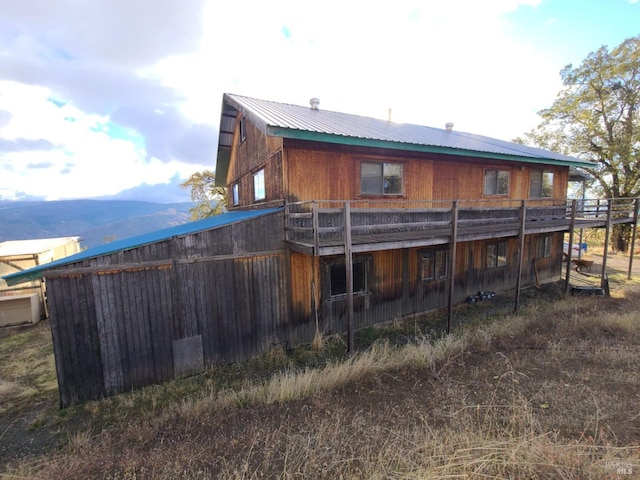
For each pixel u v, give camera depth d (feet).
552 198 41.75
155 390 19.47
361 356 21.52
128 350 19.43
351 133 24.38
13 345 28.19
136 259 19.35
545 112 74.13
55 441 15.15
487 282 38.75
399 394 17.38
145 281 19.69
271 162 27.25
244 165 38.11
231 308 22.63
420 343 23.41
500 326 26.71
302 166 25.13
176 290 20.65
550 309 32.07
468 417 14.51
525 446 11.18
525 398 16.06
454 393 17.01
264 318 24.06
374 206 28.60
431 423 14.55
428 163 31.42
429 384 18.28
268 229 23.84
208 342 21.90
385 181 29.12
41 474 12.16
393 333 28.25
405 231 30.58
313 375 19.13
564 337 24.27
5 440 15.35
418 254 32.53
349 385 18.51
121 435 14.85
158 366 20.36
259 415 15.88
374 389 18.03
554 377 18.39
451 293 26.58
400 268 31.32
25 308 33.68
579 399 15.94
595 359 20.24
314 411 16.06
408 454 11.86
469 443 11.91
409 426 14.42
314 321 26.58
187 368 21.22
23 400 18.99
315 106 36.06
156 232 29.45
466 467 10.63
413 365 20.40
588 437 12.78
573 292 38.68
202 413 16.28
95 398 18.67
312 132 22.45
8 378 21.81
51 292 17.37
